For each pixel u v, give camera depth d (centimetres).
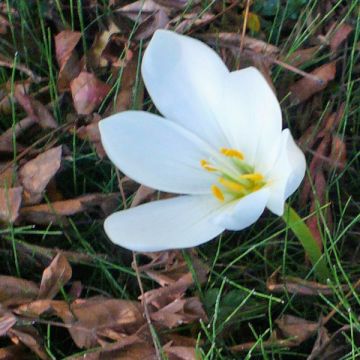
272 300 48
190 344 47
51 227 50
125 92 51
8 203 48
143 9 53
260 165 44
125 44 52
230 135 45
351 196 49
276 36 54
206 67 44
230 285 49
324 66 52
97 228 50
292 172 41
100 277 50
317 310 48
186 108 45
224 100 44
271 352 47
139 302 47
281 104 52
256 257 50
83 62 53
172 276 48
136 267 47
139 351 46
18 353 47
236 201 44
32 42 54
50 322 47
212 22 53
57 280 48
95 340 47
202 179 45
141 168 45
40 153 51
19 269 49
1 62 52
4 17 54
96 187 52
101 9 54
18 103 52
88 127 50
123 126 45
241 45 51
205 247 50
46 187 50
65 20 54
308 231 46
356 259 50
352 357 45
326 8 54
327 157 50
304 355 47
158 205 44
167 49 44
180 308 47
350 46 53
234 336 48
